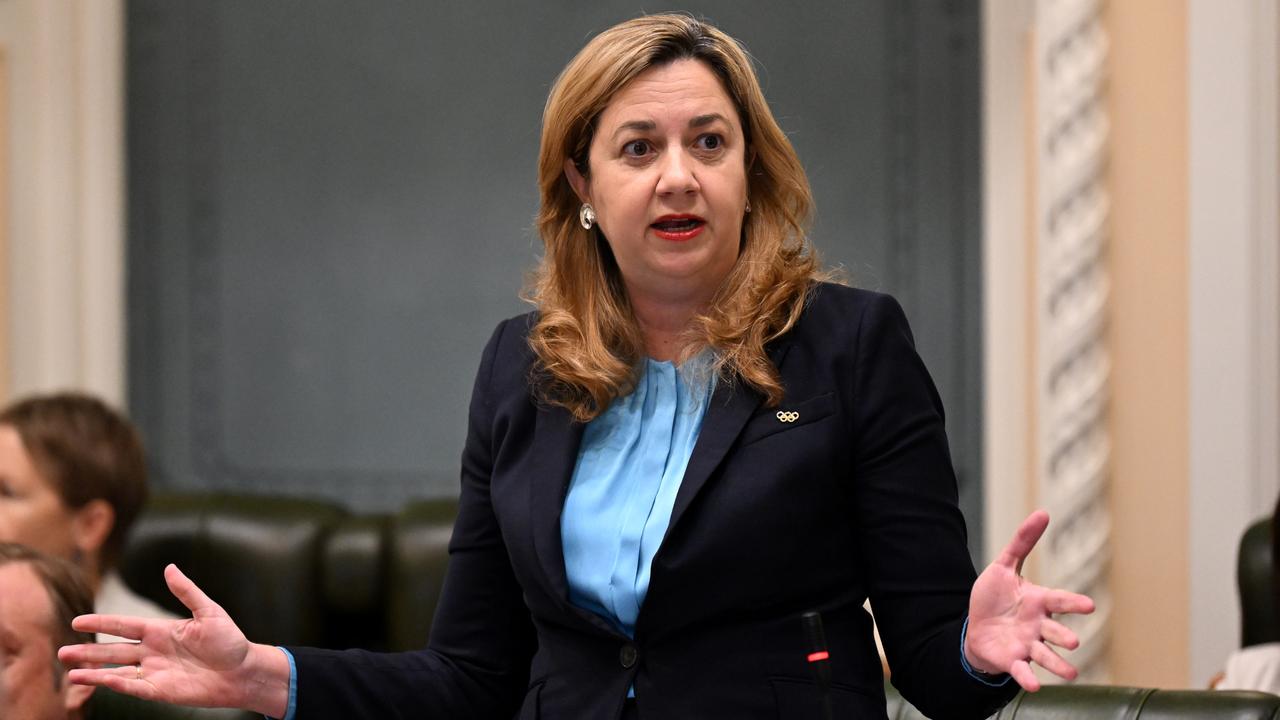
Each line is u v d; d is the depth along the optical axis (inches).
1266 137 472.1
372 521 494.6
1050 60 496.1
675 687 244.4
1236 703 276.1
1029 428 634.8
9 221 677.9
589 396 267.3
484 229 700.0
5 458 414.0
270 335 711.1
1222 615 475.5
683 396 263.4
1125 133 493.4
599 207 263.1
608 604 249.8
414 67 701.9
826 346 253.1
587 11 693.9
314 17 705.6
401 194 703.7
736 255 267.6
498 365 284.2
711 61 262.8
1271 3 471.2
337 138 705.6
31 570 318.7
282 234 708.7
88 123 687.7
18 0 674.8
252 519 494.0
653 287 263.9
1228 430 475.2
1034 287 632.4
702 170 255.0
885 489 246.4
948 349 676.1
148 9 709.9
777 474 243.6
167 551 490.9
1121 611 494.0
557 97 268.8
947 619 239.9
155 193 713.0
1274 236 472.4
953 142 676.1
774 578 244.2
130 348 714.2
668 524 245.9
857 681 245.4
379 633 491.8
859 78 684.1
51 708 317.7
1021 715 293.9
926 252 677.9
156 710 339.6
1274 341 472.4
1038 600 221.0
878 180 682.2
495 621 282.7
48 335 679.1
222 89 709.9
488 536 280.5
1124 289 494.3
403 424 705.6
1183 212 486.3
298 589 485.4
